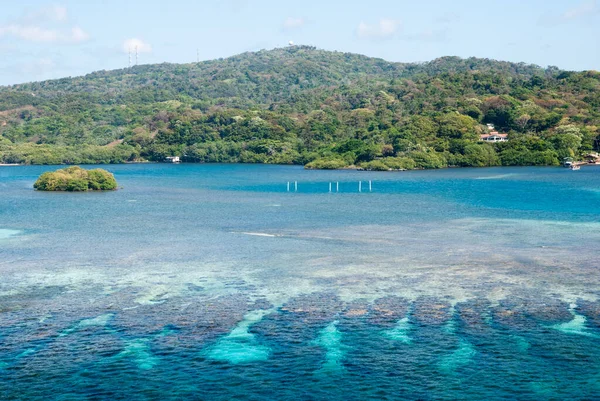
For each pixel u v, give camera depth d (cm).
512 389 4275
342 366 4628
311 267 7406
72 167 19100
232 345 5006
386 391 4262
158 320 5562
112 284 6725
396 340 5075
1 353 4878
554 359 4703
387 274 7038
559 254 7956
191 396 4225
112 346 5006
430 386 4322
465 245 8650
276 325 5419
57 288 6588
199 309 5847
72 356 4825
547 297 6106
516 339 5069
